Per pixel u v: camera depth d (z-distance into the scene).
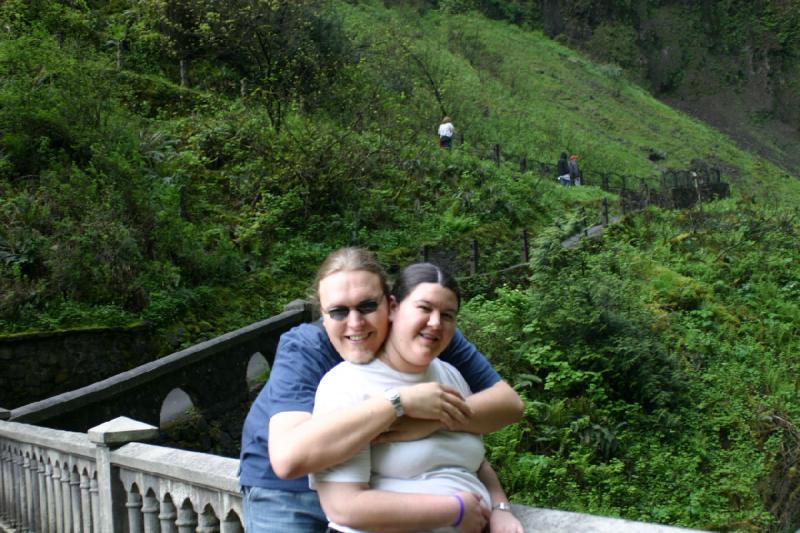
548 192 23.48
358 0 44.31
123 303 11.38
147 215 12.75
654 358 11.52
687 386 11.66
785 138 66.31
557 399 10.43
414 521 2.12
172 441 7.92
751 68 68.19
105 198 12.60
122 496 4.10
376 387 2.31
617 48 62.62
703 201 25.94
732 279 16.80
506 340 11.17
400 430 2.25
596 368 11.13
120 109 15.30
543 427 9.77
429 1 51.56
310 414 2.40
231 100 21.92
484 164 23.14
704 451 10.45
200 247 13.61
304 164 17.23
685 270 16.72
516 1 60.75
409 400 2.19
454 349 2.72
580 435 9.85
